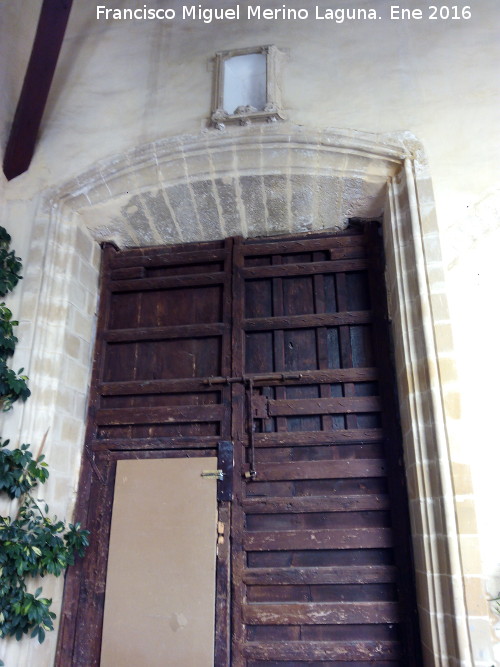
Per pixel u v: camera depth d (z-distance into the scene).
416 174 3.45
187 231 4.16
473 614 2.56
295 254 4.05
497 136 3.47
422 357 3.08
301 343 3.78
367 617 3.08
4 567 2.95
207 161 3.79
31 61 3.78
